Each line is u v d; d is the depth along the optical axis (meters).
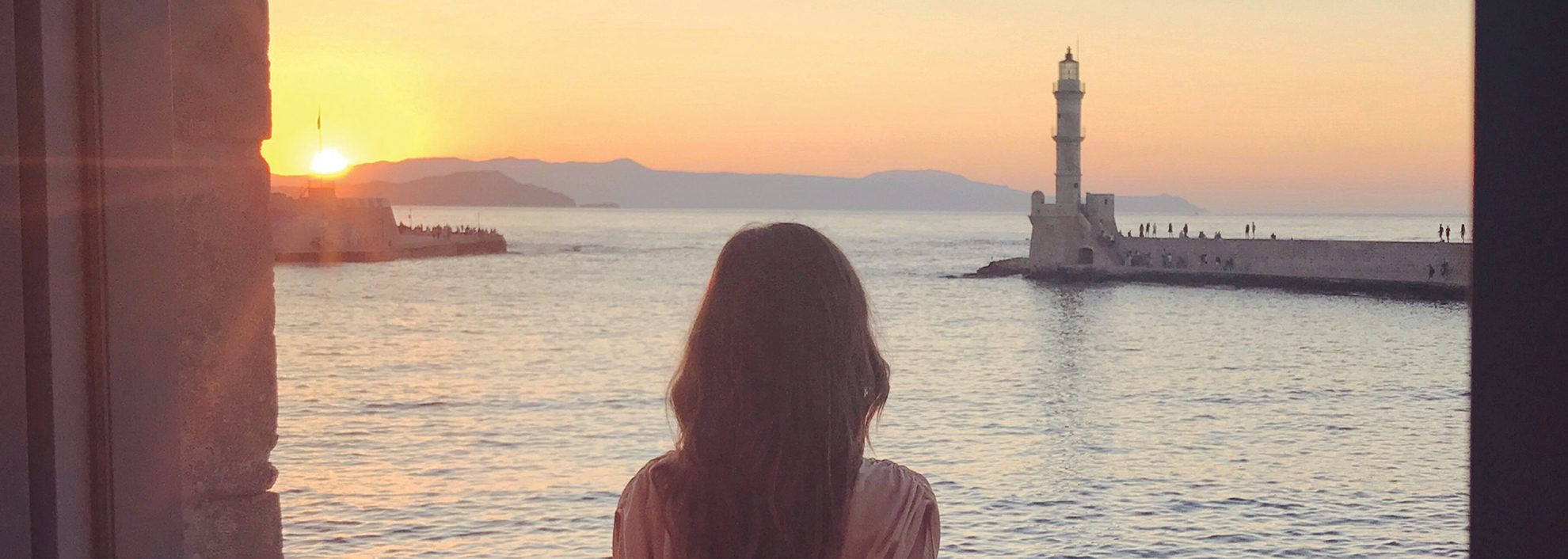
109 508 2.11
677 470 1.68
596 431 34.12
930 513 1.67
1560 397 1.10
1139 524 22.98
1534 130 1.11
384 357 54.47
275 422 2.60
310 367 50.31
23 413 1.99
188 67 2.38
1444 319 66.19
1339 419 38.19
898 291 94.00
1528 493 1.12
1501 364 1.13
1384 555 20.16
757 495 1.59
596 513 22.67
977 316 76.38
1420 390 44.16
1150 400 43.16
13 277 1.98
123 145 2.12
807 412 1.62
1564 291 1.10
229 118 2.46
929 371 51.97
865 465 1.70
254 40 2.51
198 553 2.41
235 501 2.49
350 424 35.19
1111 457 31.17
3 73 1.95
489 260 141.50
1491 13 1.13
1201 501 25.03
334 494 24.11
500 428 34.56
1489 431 1.15
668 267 129.88
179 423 2.27
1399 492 25.47
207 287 2.42
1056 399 43.28
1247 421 37.97
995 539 22.02
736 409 1.62
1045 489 26.66
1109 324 70.56
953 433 35.53
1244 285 84.56
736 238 1.73
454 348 58.28
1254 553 20.52
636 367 51.09
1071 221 99.75
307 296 87.50
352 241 125.62
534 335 64.44
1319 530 22.16
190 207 2.38
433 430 34.19
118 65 2.11
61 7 2.02
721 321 1.66
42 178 1.99
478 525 21.67
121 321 2.13
